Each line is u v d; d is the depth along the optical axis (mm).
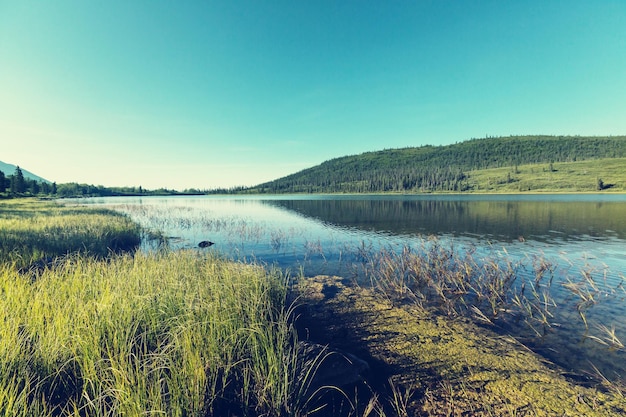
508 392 5094
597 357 6148
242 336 5629
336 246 19047
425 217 35688
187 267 10203
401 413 4594
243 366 5023
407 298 9781
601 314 8258
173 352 4816
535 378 5461
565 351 6398
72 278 7812
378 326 7750
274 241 21016
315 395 4805
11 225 17609
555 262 13867
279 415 4289
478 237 21188
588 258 14562
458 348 6582
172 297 6918
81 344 4520
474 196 96750
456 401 4891
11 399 3305
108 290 6566
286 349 5820
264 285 8945
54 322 4969
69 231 17328
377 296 9961
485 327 7629
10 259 10906
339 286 11055
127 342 4984
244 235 23641
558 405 4762
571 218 31203
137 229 23453
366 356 6285
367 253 16469
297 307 8789
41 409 3650
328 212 46719
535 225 26750
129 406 3594
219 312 6238
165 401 3973
